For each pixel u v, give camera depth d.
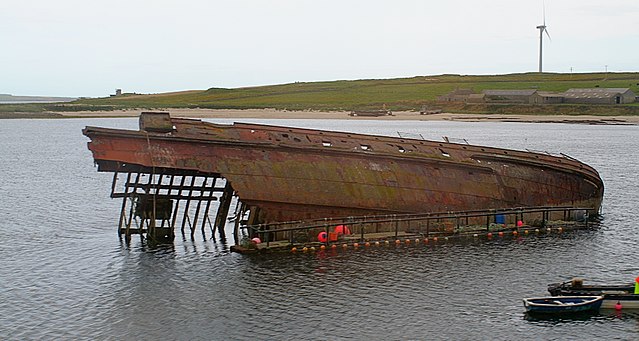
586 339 39.75
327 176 59.69
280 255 55.88
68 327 41.28
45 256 57.25
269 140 59.78
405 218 60.50
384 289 47.84
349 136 63.41
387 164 62.47
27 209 80.00
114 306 44.81
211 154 57.22
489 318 42.81
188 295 46.72
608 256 57.22
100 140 55.03
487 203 65.31
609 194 92.50
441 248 58.41
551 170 69.31
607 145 177.25
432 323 41.88
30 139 199.88
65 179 108.44
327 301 45.44
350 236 59.56
